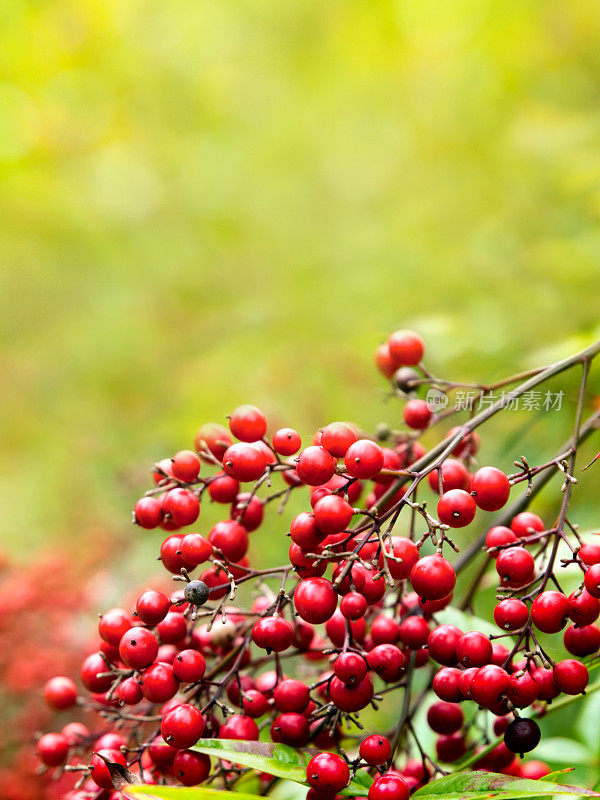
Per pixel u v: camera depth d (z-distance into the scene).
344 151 7.19
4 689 2.74
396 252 4.71
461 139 6.01
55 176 8.32
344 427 1.29
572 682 1.17
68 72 9.21
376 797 1.12
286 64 8.62
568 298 3.05
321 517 1.17
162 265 6.37
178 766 1.24
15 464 5.55
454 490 1.22
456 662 1.27
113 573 3.89
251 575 1.37
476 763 1.41
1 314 7.05
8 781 2.54
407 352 1.71
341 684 1.24
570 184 3.32
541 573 1.37
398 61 7.62
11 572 3.27
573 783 1.81
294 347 4.13
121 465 4.47
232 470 1.34
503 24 5.81
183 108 8.78
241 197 6.98
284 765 1.17
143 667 1.26
